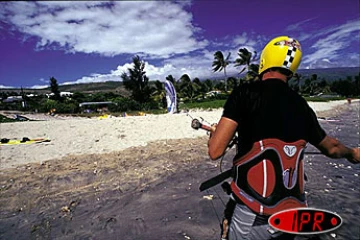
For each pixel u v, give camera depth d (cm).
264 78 174
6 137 1074
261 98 160
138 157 716
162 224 363
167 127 1200
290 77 173
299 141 158
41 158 733
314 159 614
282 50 165
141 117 1642
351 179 485
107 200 453
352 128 1176
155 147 829
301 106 165
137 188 500
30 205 445
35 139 1001
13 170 627
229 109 163
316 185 459
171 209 406
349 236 286
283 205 155
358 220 330
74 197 470
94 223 378
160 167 621
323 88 8912
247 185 161
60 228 370
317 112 2245
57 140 983
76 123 1390
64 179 560
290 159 155
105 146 862
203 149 785
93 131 1145
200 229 346
